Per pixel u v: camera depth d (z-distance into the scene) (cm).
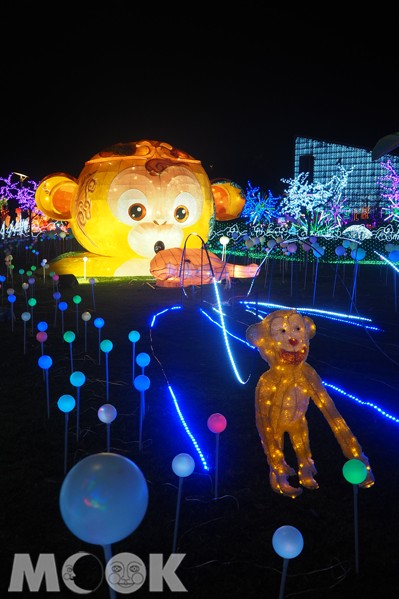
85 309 1271
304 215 3500
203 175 1722
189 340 968
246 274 1722
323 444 543
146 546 391
